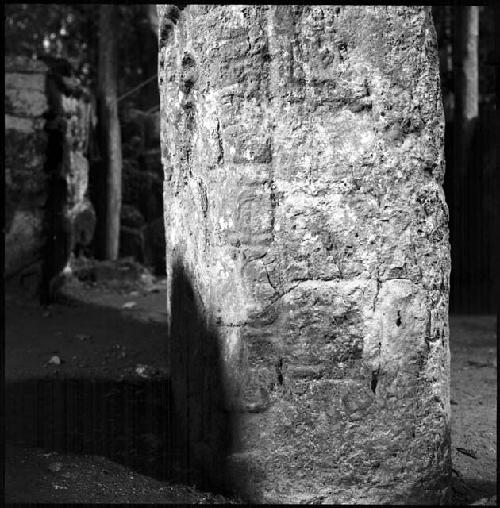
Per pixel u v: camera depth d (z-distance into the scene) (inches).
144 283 374.6
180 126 148.2
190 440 146.3
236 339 130.1
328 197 127.2
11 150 322.0
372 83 127.5
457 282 437.1
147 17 491.2
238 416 130.3
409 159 128.3
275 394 128.3
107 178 410.6
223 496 132.9
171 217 160.9
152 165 452.4
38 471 137.7
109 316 300.4
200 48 134.3
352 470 126.6
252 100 128.3
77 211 370.0
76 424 169.8
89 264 377.1
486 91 514.9
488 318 329.7
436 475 128.6
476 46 435.5
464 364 241.9
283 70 127.5
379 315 127.0
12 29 537.3
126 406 183.5
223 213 130.8
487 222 429.7
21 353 235.6
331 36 127.3
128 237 437.1
